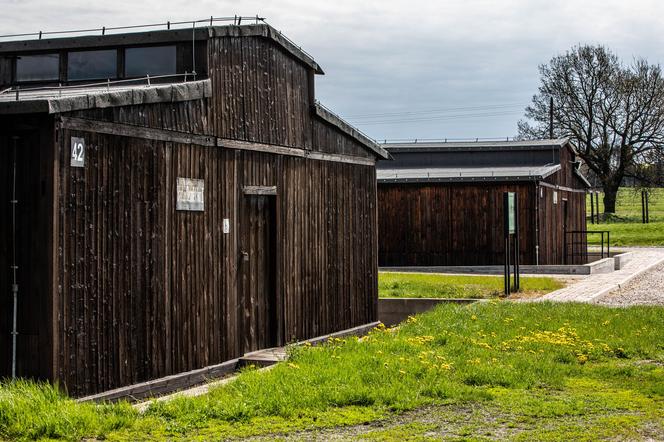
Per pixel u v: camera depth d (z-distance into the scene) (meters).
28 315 10.03
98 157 10.67
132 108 11.30
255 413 9.06
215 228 13.13
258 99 14.34
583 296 21.44
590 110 62.50
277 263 14.80
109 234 10.85
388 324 21.56
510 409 9.21
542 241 33.00
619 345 13.09
